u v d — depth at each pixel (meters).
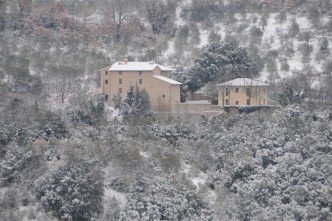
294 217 137.25
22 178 145.62
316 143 157.25
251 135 162.38
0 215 135.75
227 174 151.00
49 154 152.75
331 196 141.25
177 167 153.12
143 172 148.00
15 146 154.00
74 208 136.12
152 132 169.12
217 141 164.12
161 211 136.12
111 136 163.00
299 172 147.12
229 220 137.25
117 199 142.00
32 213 137.25
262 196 142.00
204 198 143.75
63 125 168.75
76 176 139.12
